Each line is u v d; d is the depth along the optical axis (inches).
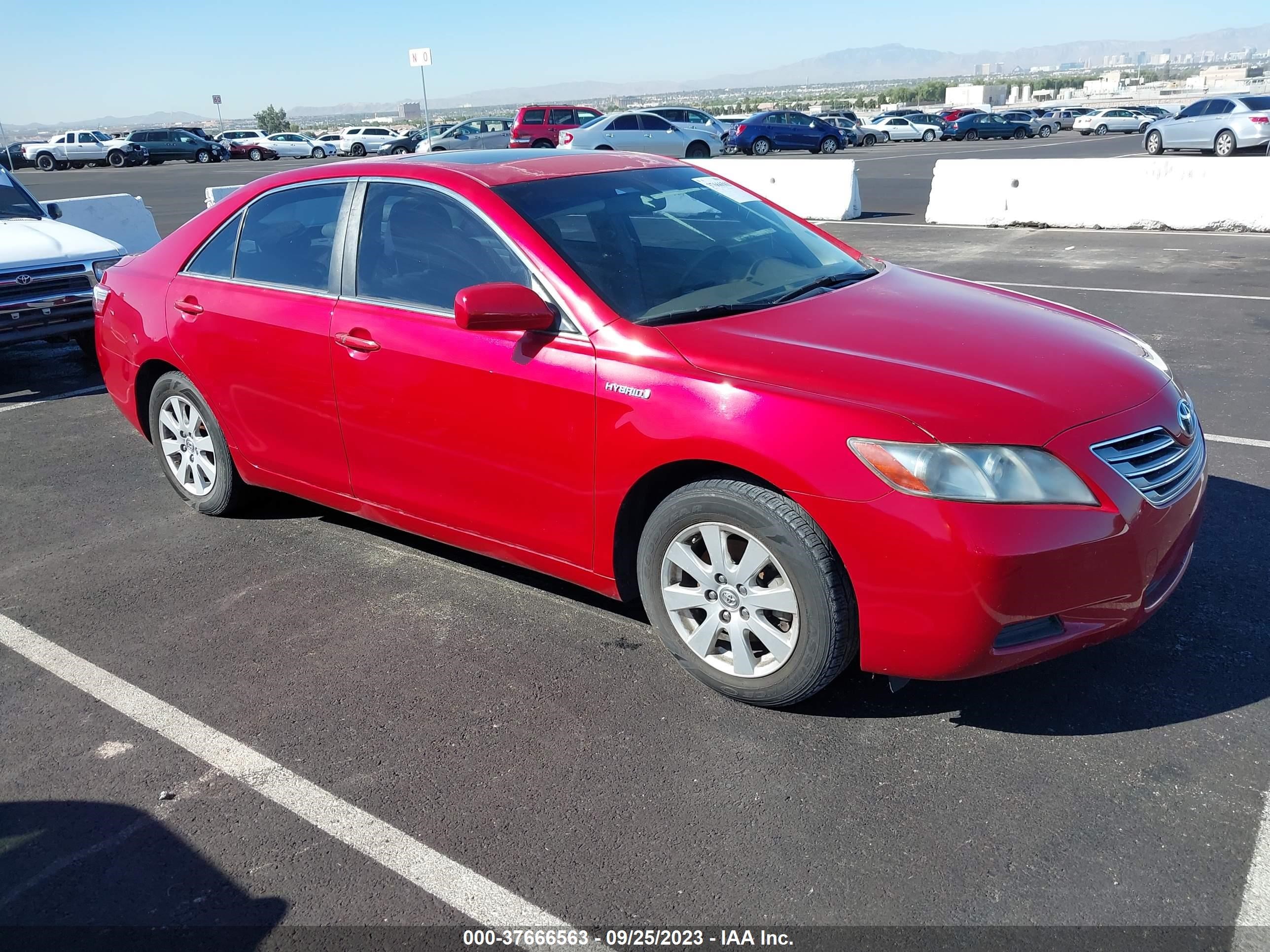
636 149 1139.9
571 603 149.0
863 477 102.9
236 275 165.5
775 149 1421.0
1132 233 482.0
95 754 117.6
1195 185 473.4
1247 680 120.9
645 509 126.2
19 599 157.6
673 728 117.5
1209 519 164.7
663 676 128.6
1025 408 105.6
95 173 1464.1
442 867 97.7
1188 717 114.7
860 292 137.9
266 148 1910.7
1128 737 111.8
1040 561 100.8
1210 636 130.3
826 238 161.9
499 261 132.1
